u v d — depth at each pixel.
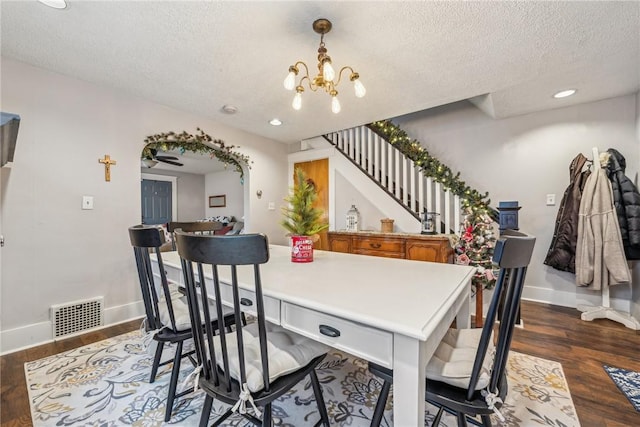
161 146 2.99
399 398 0.79
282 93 2.65
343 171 3.98
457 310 1.12
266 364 0.93
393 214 3.52
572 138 2.90
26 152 2.14
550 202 3.03
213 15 1.61
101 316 2.48
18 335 2.08
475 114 3.52
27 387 1.61
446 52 1.95
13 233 2.08
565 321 2.54
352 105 2.92
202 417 1.10
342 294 1.02
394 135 3.52
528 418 1.35
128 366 1.84
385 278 1.27
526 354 1.96
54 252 2.26
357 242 3.31
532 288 3.13
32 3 1.50
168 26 1.70
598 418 1.35
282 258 1.81
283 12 1.58
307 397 1.53
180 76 2.33
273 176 4.30
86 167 2.42
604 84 2.40
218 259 0.85
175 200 7.83
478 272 2.32
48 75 2.23
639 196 2.42
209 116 3.28
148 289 1.50
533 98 2.70
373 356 0.84
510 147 3.26
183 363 1.86
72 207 2.35
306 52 1.98
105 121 2.53
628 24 1.61
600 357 1.92
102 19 1.64
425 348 0.79
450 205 3.24
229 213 7.71
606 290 2.54
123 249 2.63
